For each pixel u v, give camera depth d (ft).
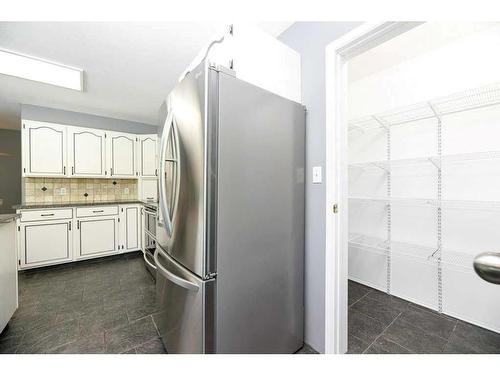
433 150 6.62
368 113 8.07
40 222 9.53
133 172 12.67
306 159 4.90
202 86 3.25
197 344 3.36
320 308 4.64
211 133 3.26
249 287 3.75
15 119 13.09
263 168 3.95
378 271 7.83
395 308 6.63
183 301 3.68
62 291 7.72
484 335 5.39
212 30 5.59
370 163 7.36
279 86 4.55
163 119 4.68
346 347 4.74
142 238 11.77
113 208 11.34
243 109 3.63
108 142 11.93
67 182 11.68
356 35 4.03
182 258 3.71
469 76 5.95
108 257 11.51
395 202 7.44
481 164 5.82
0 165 15.26
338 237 4.51
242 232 3.64
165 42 6.10
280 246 4.30
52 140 10.43
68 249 10.13
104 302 6.98
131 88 8.93
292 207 4.54
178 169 3.82
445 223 6.41
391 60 7.09
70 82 8.38
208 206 3.26
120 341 5.13
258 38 4.18
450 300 6.25
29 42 6.07
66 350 4.83
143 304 6.86
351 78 8.27
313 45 4.81
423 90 6.77
